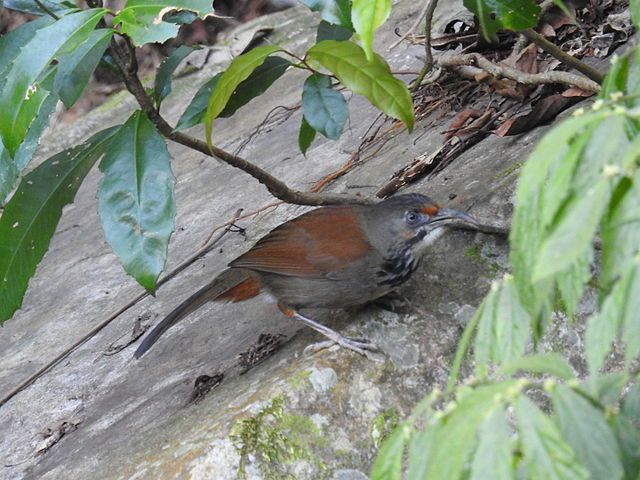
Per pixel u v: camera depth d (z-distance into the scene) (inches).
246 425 202.4
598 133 94.9
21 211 215.9
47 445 255.4
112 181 204.5
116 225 203.3
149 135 206.5
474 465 92.2
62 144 473.1
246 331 262.8
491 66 280.7
